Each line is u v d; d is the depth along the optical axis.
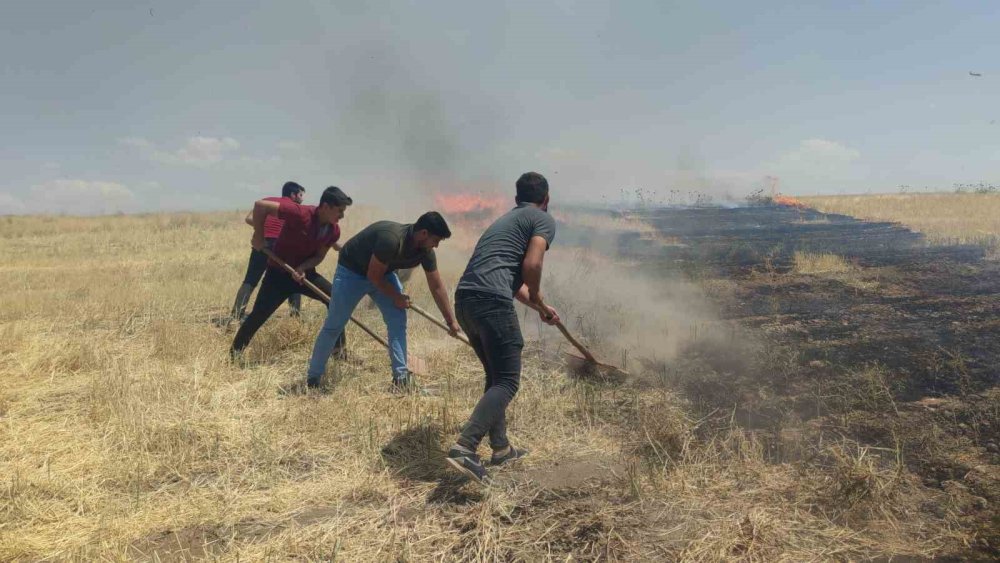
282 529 3.02
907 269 9.25
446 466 3.63
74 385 5.04
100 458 3.70
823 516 2.95
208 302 8.48
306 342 6.08
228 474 3.54
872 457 3.45
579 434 4.00
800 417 4.07
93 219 25.91
